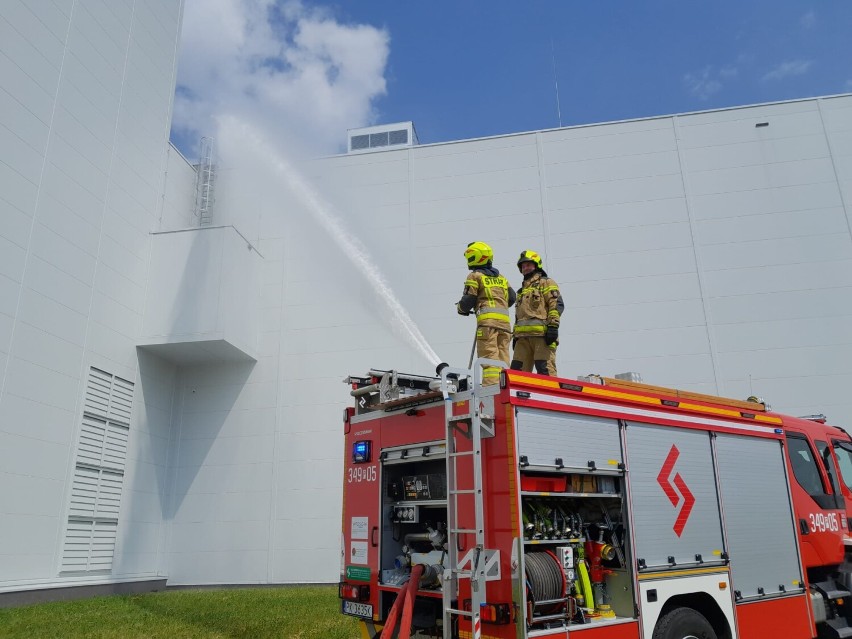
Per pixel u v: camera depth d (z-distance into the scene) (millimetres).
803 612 6105
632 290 13648
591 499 4961
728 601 5453
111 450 12070
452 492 4559
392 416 5445
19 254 10078
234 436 14039
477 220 14547
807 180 13617
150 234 13703
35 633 7453
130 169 13141
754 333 13078
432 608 5082
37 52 10656
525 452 4320
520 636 3984
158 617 8789
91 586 11109
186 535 13609
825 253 13211
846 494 7164
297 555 13211
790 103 14023
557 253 14086
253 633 7660
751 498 5973
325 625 8172
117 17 12914
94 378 11703
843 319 12859
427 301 14289
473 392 4527
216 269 13242
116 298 12477
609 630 4566
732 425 6031
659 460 5250
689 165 14062
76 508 11016
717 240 13617
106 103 12453
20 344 10000
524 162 14680
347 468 5824
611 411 4980
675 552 5141
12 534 9633
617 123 14516
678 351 13219
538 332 6297
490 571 4199
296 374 14180
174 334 13055
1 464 9500
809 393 12656
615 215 14070
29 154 10383
